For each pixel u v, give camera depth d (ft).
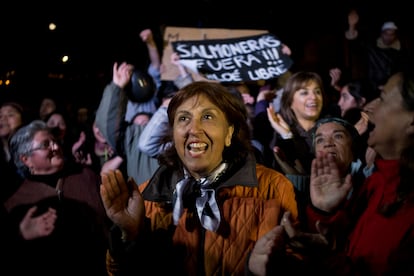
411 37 15.88
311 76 9.80
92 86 18.10
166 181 5.65
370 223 4.52
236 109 5.56
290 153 9.32
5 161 9.98
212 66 11.64
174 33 12.02
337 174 4.94
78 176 8.25
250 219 5.14
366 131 8.43
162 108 8.59
